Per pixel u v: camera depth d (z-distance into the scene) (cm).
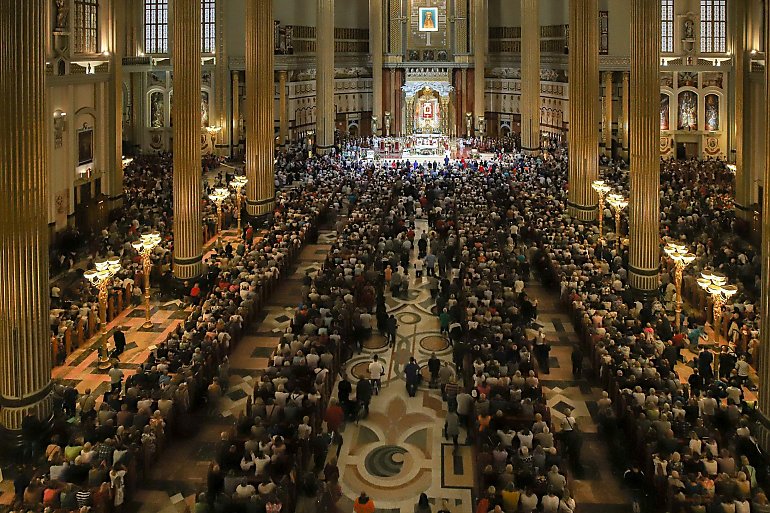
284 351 1881
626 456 1519
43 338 1602
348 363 2123
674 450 1430
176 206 2617
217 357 1959
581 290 2441
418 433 1730
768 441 1475
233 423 1741
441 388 1914
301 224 3412
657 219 2512
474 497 1462
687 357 2097
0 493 1449
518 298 2445
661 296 2570
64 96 3231
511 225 3303
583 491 1462
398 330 2397
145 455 1486
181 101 2584
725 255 2819
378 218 3450
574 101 3569
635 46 2473
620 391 1670
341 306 2217
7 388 1575
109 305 2395
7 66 1502
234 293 2388
